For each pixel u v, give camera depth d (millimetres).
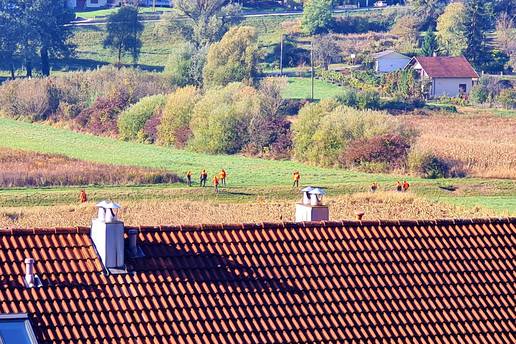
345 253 73938
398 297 71688
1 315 63812
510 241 78250
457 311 71750
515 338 71000
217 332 66938
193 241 72375
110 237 69125
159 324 66562
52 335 64250
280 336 67562
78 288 67312
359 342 68312
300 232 74750
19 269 67625
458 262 75250
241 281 70375
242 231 73812
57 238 70188
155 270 69688
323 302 70250
